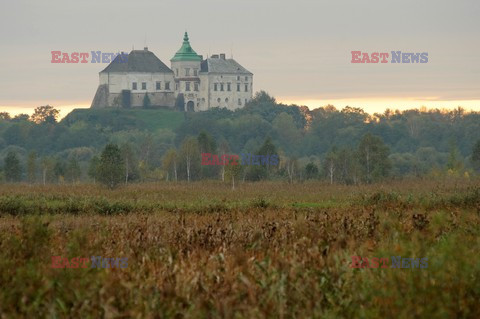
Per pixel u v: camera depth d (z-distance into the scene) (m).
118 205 105.12
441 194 116.25
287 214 83.44
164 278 35.12
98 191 156.38
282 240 52.16
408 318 29.53
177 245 51.53
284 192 166.62
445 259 36.53
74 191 154.25
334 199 130.38
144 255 43.28
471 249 43.12
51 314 30.03
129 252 46.78
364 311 30.30
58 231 59.75
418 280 32.88
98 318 30.17
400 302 30.56
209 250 49.44
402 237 48.16
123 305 30.95
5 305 31.58
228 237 54.34
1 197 113.12
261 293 32.75
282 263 36.16
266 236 55.03
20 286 33.38
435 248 42.81
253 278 35.25
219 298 31.73
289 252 43.16
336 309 30.80
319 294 32.12
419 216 60.22
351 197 134.12
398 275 33.81
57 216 90.25
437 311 29.84
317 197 140.75
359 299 31.84
